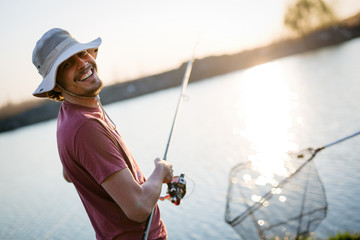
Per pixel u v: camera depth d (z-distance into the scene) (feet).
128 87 323.37
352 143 32.19
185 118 93.25
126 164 4.66
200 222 24.39
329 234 16.10
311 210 9.20
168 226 24.75
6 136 223.92
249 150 42.60
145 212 4.52
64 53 4.79
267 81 138.62
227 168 36.76
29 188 46.70
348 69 94.32
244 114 75.56
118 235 4.93
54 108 280.51
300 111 59.21
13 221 22.68
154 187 4.80
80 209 19.86
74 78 4.87
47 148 103.91
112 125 5.36
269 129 52.44
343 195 21.45
